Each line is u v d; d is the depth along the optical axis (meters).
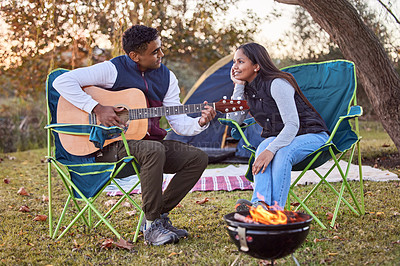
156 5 7.73
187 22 8.12
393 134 4.33
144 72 2.61
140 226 2.56
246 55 2.49
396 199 3.12
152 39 2.48
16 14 6.78
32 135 7.83
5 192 4.05
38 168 5.52
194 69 10.53
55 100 2.53
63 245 2.38
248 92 2.56
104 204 3.42
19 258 2.19
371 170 4.26
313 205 3.10
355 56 4.28
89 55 6.96
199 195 3.68
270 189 2.23
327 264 1.96
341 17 4.15
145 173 2.31
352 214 2.79
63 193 3.99
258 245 1.62
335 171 4.29
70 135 2.46
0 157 6.51
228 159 5.45
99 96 2.49
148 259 2.12
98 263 2.10
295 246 1.66
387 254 2.02
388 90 4.29
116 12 5.82
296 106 2.53
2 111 8.02
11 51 7.26
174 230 2.45
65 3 6.43
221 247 2.26
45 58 8.41
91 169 2.38
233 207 3.17
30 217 3.06
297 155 2.34
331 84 2.92
